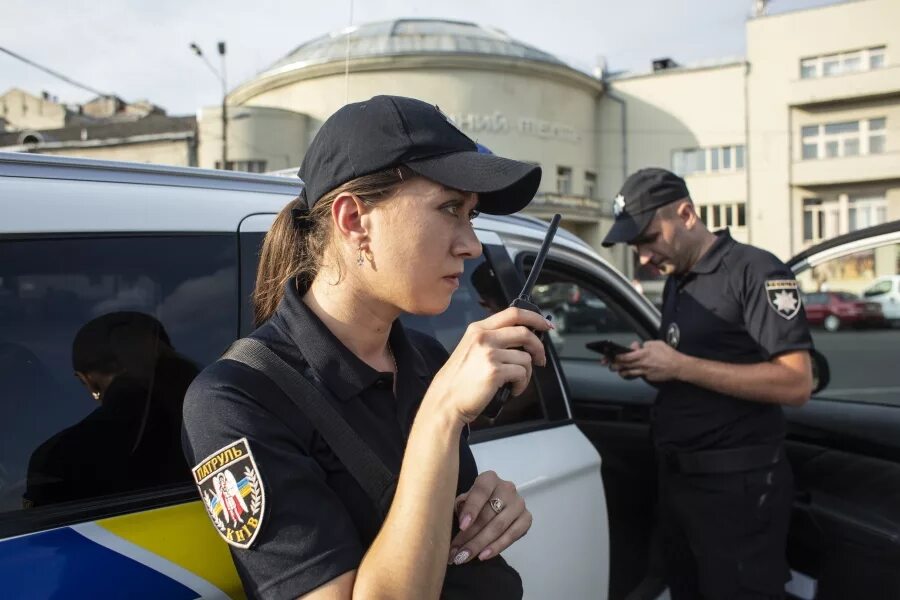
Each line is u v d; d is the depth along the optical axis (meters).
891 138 25.91
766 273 1.99
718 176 28.48
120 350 1.15
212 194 1.33
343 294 0.96
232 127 23.58
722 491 2.01
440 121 0.91
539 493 1.58
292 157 24.23
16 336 1.06
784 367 1.94
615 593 2.32
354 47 25.72
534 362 0.91
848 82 26.00
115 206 1.18
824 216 27.42
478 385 0.81
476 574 0.94
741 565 1.99
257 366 0.91
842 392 2.65
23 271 1.07
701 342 2.11
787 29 27.11
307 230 1.01
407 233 0.88
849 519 2.07
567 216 27.38
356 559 0.82
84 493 1.05
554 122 27.33
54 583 0.92
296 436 0.88
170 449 1.16
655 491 2.67
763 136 27.72
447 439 0.82
